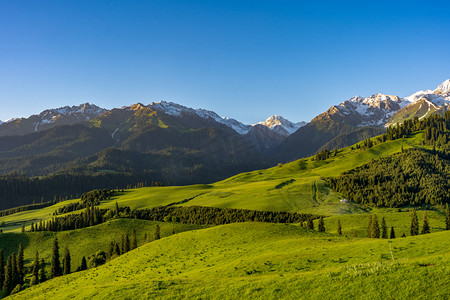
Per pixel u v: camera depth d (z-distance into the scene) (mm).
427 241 49750
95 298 44625
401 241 52656
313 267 45281
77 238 159250
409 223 159500
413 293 27281
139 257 81625
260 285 36438
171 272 61562
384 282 30047
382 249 48875
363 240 65688
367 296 28547
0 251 119000
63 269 121625
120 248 130500
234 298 34750
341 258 47844
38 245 155125
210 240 83500
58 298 52562
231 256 64562
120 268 76375
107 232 164875
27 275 125750
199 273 54250
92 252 143625
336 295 29969
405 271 31172
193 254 74250
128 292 43531
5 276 115188
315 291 31781
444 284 27297
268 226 89125
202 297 36906
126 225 173500
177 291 40719
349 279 32438
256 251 65062
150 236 156375
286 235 79875
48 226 191750
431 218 169000
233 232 87062
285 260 51469
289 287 34125
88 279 74875
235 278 43469
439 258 33688
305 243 65500
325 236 77812
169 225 172625
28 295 76312
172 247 83875
